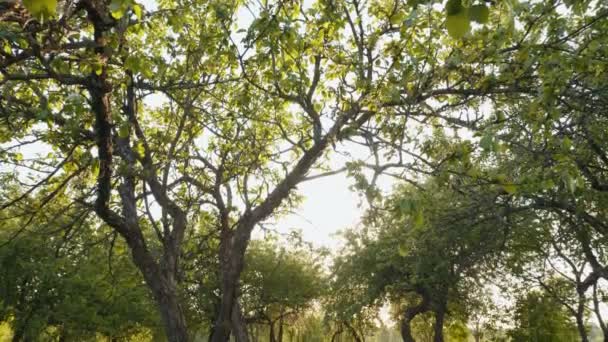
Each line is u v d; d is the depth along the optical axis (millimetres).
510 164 11336
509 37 7637
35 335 28469
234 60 8719
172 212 9859
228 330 8805
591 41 8180
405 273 32500
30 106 7461
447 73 8172
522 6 7547
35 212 8492
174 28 7844
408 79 7480
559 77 7527
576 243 20359
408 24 6297
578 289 22047
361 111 8570
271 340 46656
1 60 5059
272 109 11008
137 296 30844
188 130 10703
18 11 4504
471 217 15695
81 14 6484
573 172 6766
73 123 6477
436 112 8547
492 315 35406
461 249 20562
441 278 27750
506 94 9008
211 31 8914
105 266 14305
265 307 47062
